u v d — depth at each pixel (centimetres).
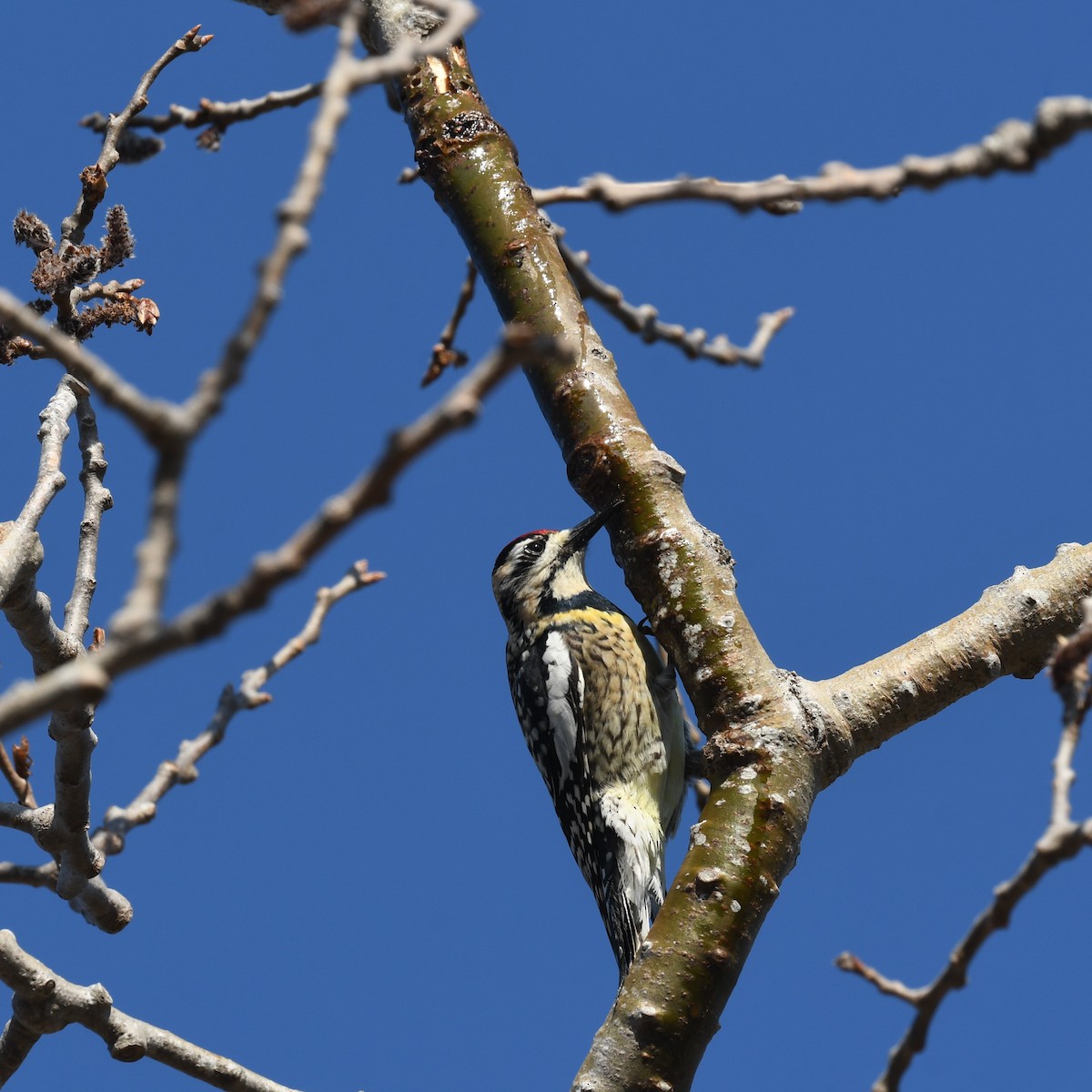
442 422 367
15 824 917
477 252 1105
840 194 530
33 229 996
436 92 1141
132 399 362
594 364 1057
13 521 890
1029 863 551
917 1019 590
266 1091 931
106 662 357
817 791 888
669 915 822
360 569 903
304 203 391
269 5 1245
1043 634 976
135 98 1070
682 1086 785
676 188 532
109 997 898
